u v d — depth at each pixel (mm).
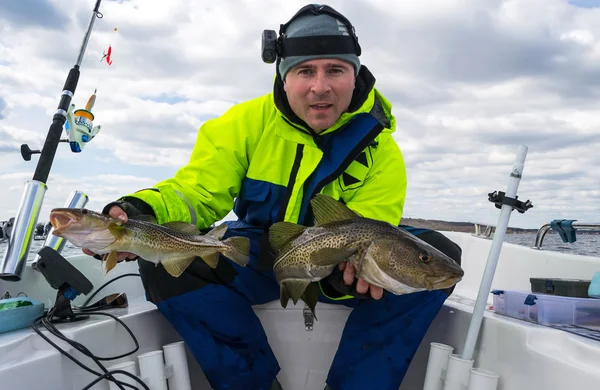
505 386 2039
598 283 2363
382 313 2287
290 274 2084
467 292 3520
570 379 1708
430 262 1752
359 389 2217
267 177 2477
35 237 2584
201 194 2406
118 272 3117
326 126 2338
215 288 2348
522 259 3426
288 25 2330
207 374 2322
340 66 2229
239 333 2350
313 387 2654
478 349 2229
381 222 1920
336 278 2010
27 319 2037
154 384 2146
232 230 2570
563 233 3119
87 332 2041
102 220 1876
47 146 2479
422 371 2555
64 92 2604
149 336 2465
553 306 2098
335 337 2664
